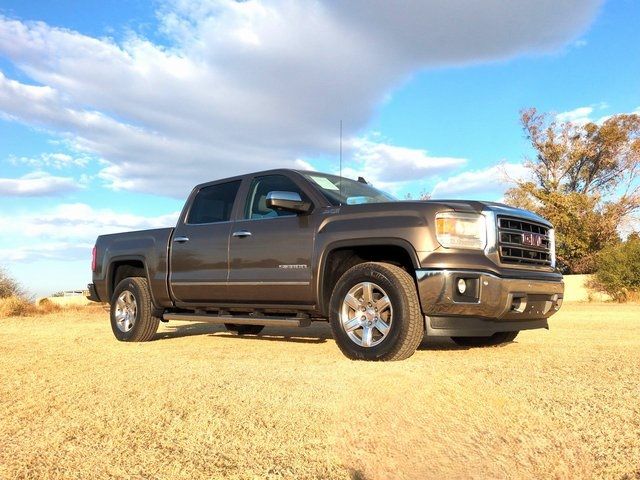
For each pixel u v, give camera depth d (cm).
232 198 665
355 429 268
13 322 1200
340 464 226
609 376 381
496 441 249
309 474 216
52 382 399
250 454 239
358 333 512
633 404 302
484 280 473
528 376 380
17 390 372
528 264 528
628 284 2061
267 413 300
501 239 498
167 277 697
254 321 609
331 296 526
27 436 269
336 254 551
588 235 2936
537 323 552
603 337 691
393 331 479
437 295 470
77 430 278
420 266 478
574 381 363
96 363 493
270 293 586
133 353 575
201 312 689
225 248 631
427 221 486
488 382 359
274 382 378
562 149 3288
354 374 396
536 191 3148
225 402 325
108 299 791
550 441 246
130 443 256
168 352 584
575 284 2284
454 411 294
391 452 238
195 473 219
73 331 910
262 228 600
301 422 282
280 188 617
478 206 500
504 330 506
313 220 562
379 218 514
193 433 269
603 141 3281
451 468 220
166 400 333
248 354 559
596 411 290
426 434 259
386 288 488
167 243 705
